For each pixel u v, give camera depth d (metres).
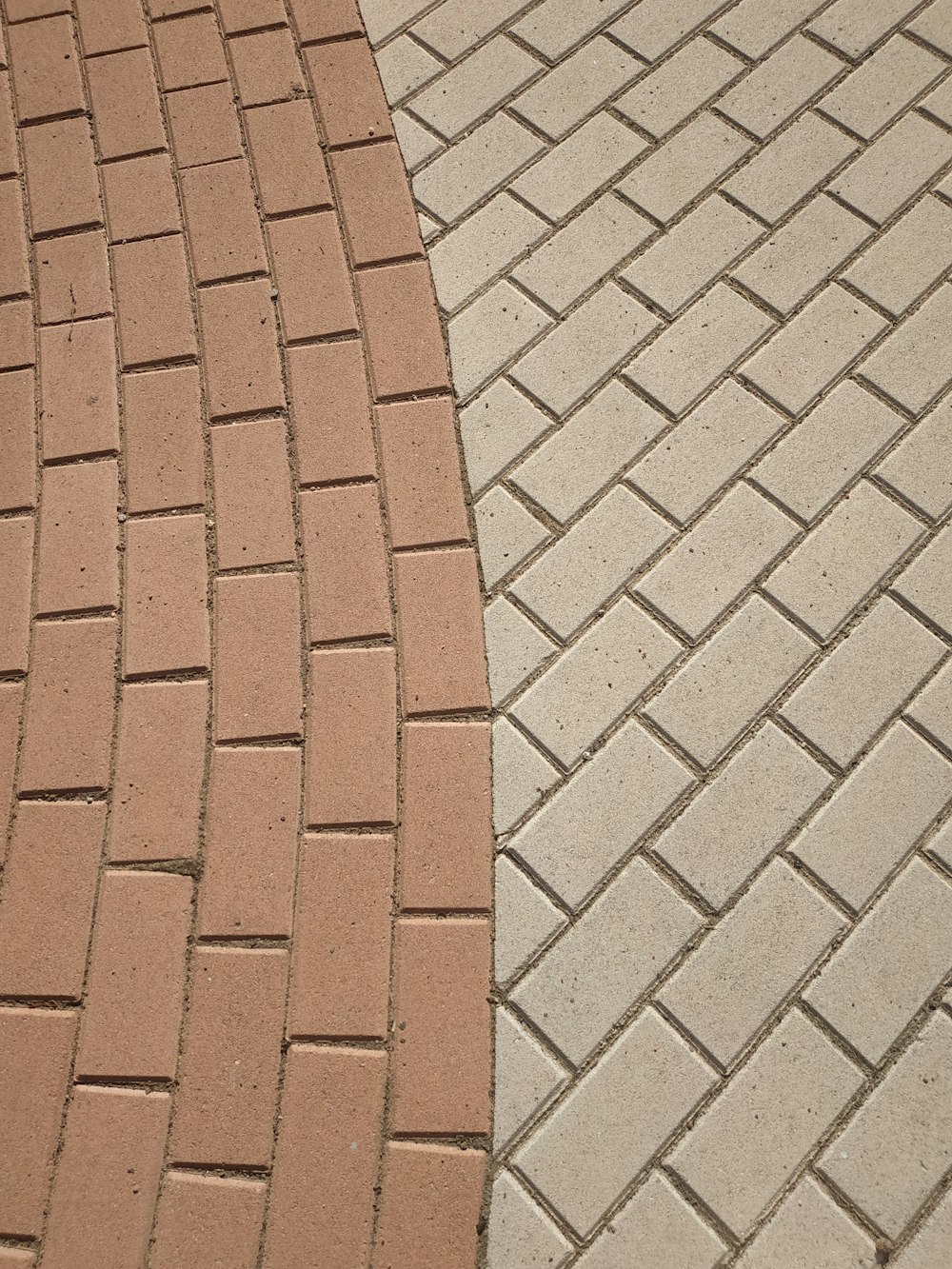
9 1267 2.14
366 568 2.64
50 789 2.47
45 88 3.27
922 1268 2.06
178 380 2.86
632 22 3.21
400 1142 2.18
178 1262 2.13
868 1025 2.22
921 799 2.38
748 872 2.34
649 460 2.71
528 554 2.64
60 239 3.06
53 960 2.34
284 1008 2.28
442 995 2.28
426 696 2.52
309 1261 2.12
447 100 3.16
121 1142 2.21
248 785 2.46
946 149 3.00
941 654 2.49
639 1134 2.17
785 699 2.48
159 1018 2.29
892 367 2.77
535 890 2.35
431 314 2.90
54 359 2.91
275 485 2.73
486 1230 2.13
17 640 2.62
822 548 2.60
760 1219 2.11
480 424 2.77
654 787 2.42
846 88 3.09
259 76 3.22
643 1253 2.10
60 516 2.74
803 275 2.88
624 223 2.97
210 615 2.61
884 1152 2.13
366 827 2.41
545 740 2.47
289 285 2.95
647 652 2.53
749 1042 2.22
